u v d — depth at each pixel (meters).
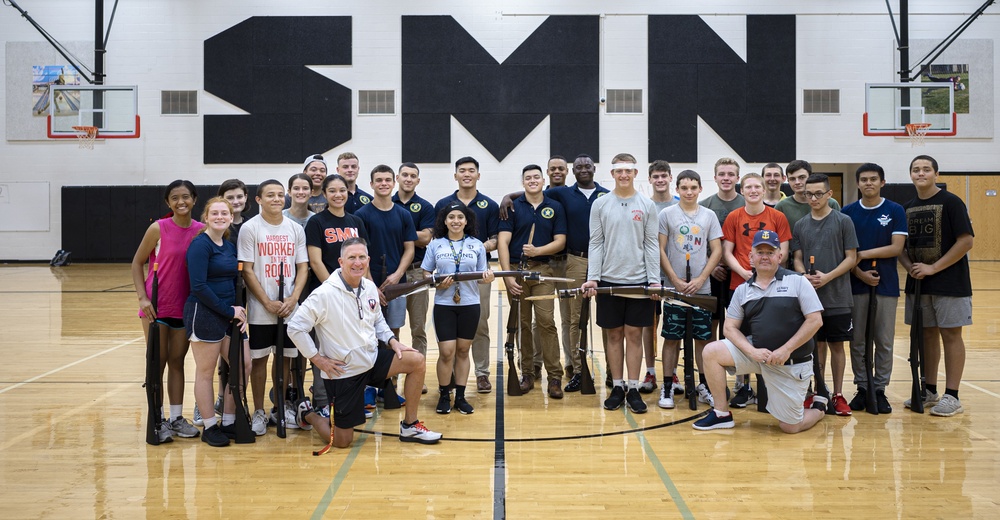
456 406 4.83
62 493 3.30
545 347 5.21
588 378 5.15
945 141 16.44
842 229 4.57
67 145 16.77
